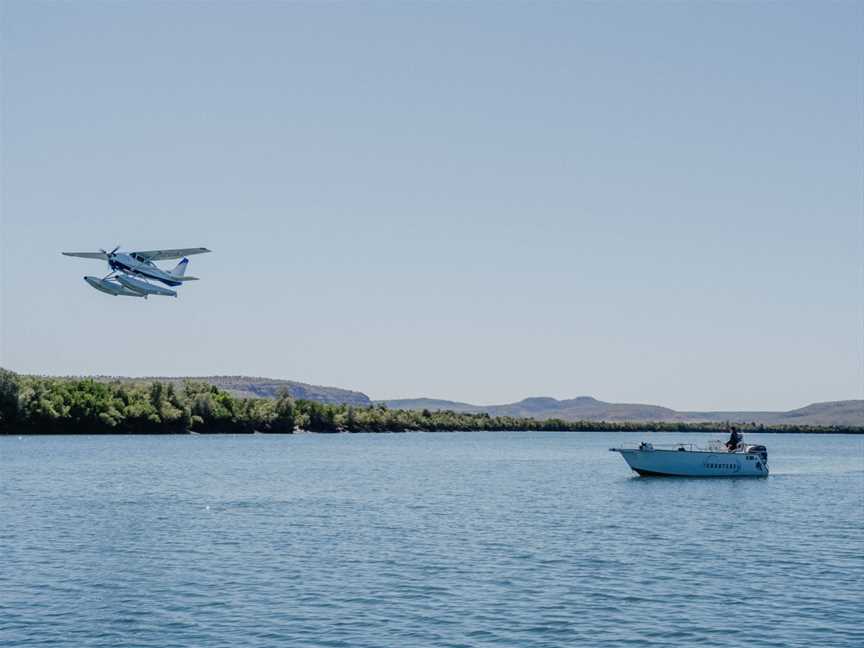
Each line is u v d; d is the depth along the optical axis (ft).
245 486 305.32
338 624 111.75
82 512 222.89
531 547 171.53
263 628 109.91
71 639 105.40
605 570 147.43
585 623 112.88
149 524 201.26
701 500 269.85
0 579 137.80
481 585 134.62
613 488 308.81
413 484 325.42
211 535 185.06
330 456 523.70
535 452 635.25
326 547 169.89
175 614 116.67
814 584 137.18
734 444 339.77
